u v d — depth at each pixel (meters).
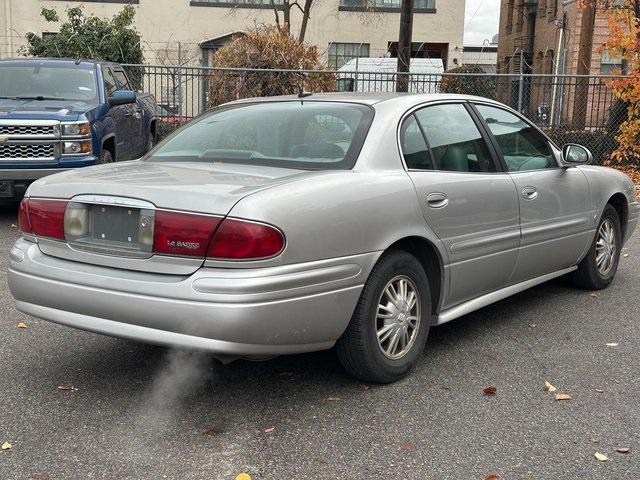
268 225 3.51
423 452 3.48
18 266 4.10
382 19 29.17
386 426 3.75
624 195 6.64
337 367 4.54
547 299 6.25
